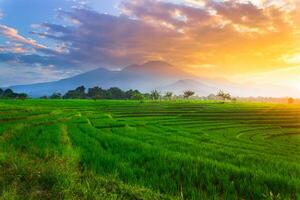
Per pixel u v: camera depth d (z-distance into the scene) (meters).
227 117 75.12
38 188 8.96
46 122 40.91
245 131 50.69
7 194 7.84
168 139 29.17
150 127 44.81
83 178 10.70
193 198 9.60
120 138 26.59
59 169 11.04
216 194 10.14
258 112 92.62
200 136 36.53
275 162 17.58
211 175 12.29
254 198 10.23
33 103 107.38
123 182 11.05
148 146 21.44
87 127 37.19
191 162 15.08
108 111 82.56
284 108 118.44
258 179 12.01
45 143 20.47
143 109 92.94
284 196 10.25
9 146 17.72
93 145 21.67
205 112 86.56
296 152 27.89
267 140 40.47
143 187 10.16
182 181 11.91
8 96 179.75
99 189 9.09
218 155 19.72
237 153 22.20
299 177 13.21
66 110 76.56
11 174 10.23
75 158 15.30
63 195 8.27
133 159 16.23
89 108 91.88
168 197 9.29
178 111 86.12
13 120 43.03
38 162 12.79
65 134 28.09
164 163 14.78
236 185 11.50
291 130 55.38
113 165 14.20
